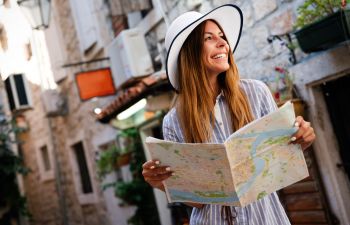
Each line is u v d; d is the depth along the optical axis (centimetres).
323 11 324
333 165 374
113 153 755
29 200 1473
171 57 201
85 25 850
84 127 965
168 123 208
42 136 1247
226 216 194
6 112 1194
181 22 209
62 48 987
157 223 713
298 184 392
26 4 692
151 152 183
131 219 738
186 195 190
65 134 1098
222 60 195
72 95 983
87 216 1064
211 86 200
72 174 1105
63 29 967
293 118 168
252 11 425
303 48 336
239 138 166
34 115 1263
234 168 169
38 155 1305
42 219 1405
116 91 705
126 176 812
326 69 347
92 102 886
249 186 174
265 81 420
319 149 378
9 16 663
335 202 373
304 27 322
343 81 361
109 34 764
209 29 200
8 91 1036
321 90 376
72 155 1078
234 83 196
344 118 368
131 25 694
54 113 1014
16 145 1288
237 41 220
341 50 329
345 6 305
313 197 381
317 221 381
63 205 1146
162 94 550
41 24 705
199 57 198
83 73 691
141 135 709
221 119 196
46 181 1295
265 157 173
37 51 991
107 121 680
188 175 181
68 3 905
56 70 1008
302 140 173
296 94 384
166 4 573
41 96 1028
